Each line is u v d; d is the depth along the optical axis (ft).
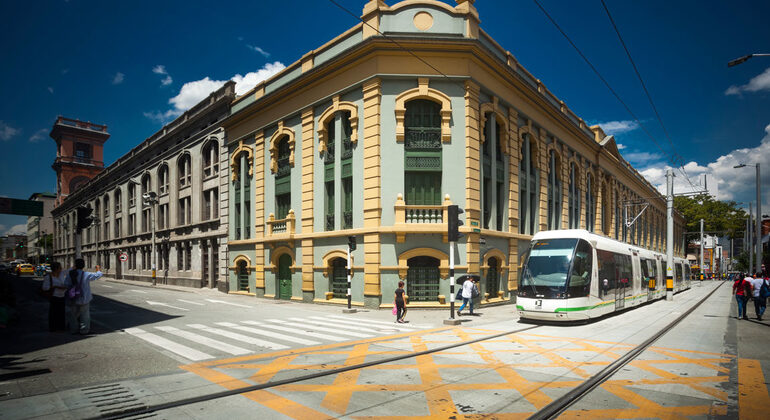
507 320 47.37
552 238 48.21
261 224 79.20
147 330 37.99
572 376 22.82
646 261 73.10
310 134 68.54
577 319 43.19
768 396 19.61
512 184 69.51
